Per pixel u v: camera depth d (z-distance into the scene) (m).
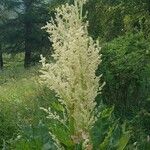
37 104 11.11
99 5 18.95
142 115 8.52
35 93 12.27
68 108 4.75
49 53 35.12
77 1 4.70
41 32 35.38
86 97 4.64
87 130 4.83
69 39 4.56
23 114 10.48
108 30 18.70
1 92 14.07
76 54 4.52
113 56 10.07
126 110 9.44
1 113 9.90
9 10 36.31
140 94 9.35
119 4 18.25
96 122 5.96
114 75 9.83
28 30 35.62
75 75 4.59
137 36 10.92
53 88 4.67
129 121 8.59
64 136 5.10
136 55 9.93
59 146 5.05
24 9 36.09
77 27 4.69
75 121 4.84
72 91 4.66
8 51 36.44
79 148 4.85
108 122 6.14
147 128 8.45
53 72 4.78
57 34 4.67
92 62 4.58
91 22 19.16
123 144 5.45
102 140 5.79
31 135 6.07
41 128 6.13
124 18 17.62
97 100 9.83
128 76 9.67
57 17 4.70
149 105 9.11
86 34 4.67
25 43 35.88
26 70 23.23
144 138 7.78
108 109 6.54
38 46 35.75
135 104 9.47
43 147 5.77
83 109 4.63
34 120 9.70
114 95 9.83
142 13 17.34
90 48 4.57
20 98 12.31
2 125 9.27
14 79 18.81
